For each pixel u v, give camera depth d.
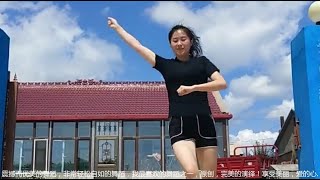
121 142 23.34
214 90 3.94
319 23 6.33
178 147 3.94
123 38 4.37
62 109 24.56
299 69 6.27
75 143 23.50
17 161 23.09
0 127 6.55
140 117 23.50
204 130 4.05
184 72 4.11
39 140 23.45
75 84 26.52
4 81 6.69
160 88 26.30
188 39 4.23
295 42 6.48
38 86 26.17
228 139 22.67
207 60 4.20
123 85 26.53
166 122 23.69
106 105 25.00
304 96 6.02
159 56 4.28
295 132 6.46
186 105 4.04
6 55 6.77
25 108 24.39
